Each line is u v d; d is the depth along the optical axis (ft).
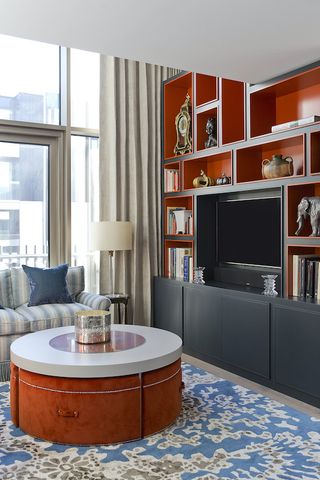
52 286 15.33
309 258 12.80
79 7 9.36
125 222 16.84
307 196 13.25
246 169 15.14
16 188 17.06
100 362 9.36
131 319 18.53
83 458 8.69
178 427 10.06
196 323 15.75
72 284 16.35
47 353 10.01
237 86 15.83
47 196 17.60
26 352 10.08
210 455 8.82
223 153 15.53
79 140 18.20
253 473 8.17
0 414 10.77
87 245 18.33
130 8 9.41
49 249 17.57
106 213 18.15
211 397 11.91
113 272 17.43
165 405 9.95
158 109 18.76
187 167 17.61
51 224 17.56
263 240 14.94
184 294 16.38
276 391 12.59
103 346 10.56
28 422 9.66
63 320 14.24
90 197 18.39
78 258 18.20
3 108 16.79
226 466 8.41
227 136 15.60
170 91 18.61
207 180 16.78
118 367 9.27
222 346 14.51
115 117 17.89
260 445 9.23
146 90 18.40
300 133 12.59
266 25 10.22
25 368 9.64
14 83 16.99
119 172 18.16
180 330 16.60
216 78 15.92
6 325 13.37
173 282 16.96
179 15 9.73
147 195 18.44
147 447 9.12
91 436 9.20
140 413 9.47
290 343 12.09
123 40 11.05
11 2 9.14
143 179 18.47
